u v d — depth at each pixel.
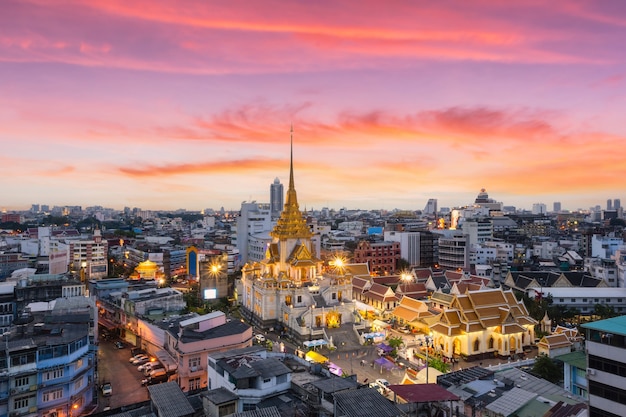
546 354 97.38
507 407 54.47
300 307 123.19
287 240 141.88
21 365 65.31
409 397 49.50
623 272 171.38
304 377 63.25
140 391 84.06
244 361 62.38
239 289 155.25
